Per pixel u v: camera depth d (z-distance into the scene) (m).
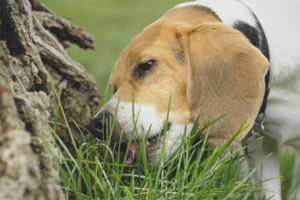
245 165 4.15
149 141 3.41
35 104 2.64
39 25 4.04
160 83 3.47
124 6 15.13
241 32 3.68
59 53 4.04
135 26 12.23
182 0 13.66
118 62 3.72
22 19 3.17
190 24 3.68
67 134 3.70
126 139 3.26
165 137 3.13
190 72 3.45
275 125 3.95
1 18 2.98
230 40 3.48
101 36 11.25
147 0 15.95
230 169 3.40
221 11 3.79
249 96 3.41
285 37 3.84
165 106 3.44
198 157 3.12
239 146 4.11
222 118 3.42
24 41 3.13
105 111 3.45
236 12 3.78
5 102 2.20
